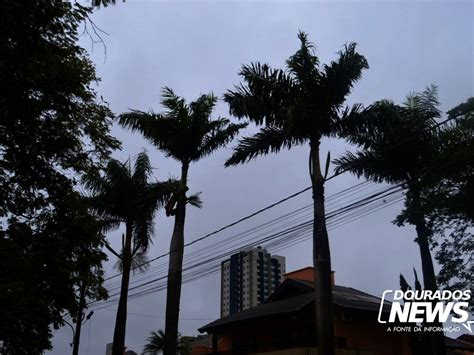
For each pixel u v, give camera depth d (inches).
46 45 375.2
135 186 900.6
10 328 414.0
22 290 390.6
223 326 1101.7
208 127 786.8
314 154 642.8
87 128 478.3
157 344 1137.4
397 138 692.1
